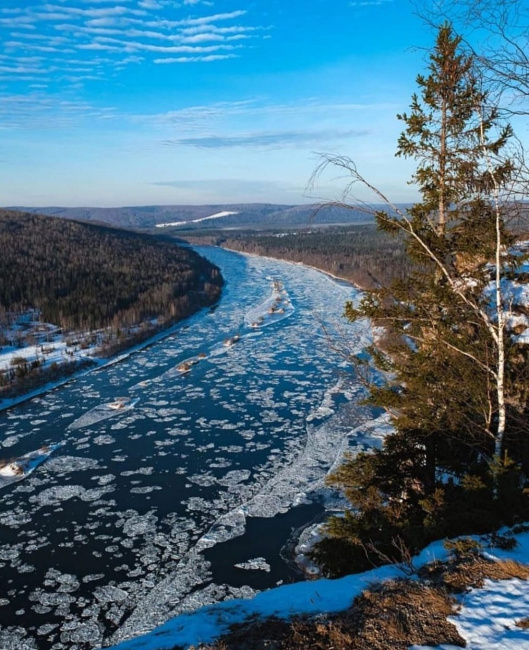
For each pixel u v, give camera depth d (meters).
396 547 6.10
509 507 6.07
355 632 4.16
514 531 5.67
